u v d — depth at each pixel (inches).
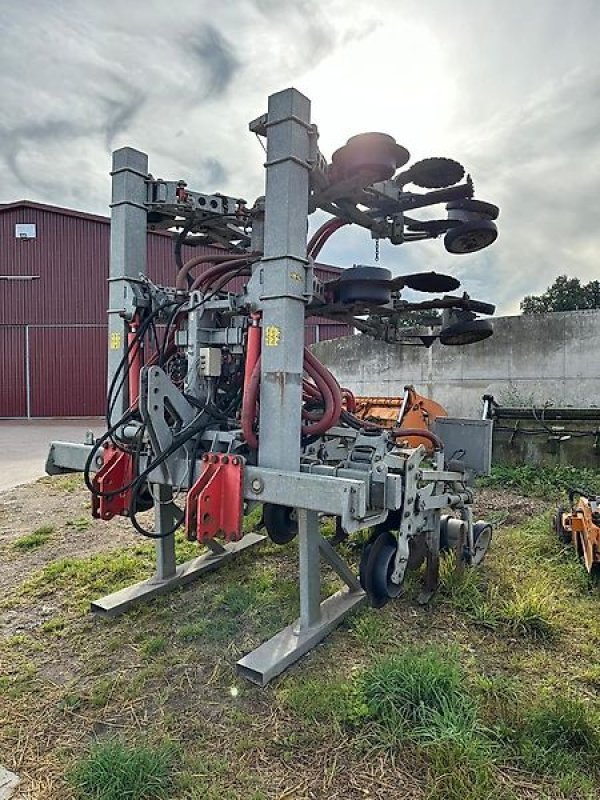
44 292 674.8
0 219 670.5
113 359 111.3
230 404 105.6
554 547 155.9
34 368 677.3
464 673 91.4
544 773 69.9
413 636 107.1
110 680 91.1
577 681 91.7
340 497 80.7
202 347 102.3
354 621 110.5
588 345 301.3
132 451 106.0
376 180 97.3
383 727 77.2
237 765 71.4
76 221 677.9
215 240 125.8
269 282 92.4
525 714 80.1
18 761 72.2
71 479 271.0
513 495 237.9
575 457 272.8
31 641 104.9
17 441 444.1
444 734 73.4
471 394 338.0
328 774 69.7
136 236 108.9
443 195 116.6
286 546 154.4
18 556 155.1
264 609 117.2
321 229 117.2
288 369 92.0
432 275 110.0
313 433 106.0
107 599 117.3
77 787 66.7
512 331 323.6
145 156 109.6
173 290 114.8
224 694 87.6
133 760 69.3
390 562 106.4
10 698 86.2
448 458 149.9
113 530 179.2
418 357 361.1
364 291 102.8
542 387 314.5
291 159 89.7
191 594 125.0
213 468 92.8
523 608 111.4
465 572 132.3
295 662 96.2
